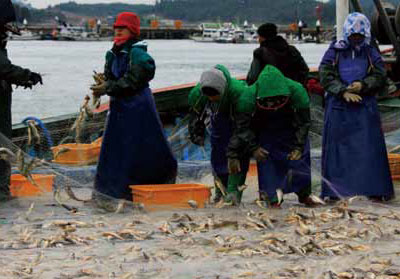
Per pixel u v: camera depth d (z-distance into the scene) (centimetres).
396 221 994
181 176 1283
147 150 1110
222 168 1118
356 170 1130
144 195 1072
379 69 1127
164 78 4119
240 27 17188
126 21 1095
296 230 923
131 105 1099
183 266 793
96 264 802
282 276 758
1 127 1094
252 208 1072
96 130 1480
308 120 1069
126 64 1095
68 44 14238
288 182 1076
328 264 798
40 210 1064
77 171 1257
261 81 1050
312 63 5722
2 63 1052
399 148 1456
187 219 991
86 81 3841
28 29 17038
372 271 774
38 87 3391
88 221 995
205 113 1120
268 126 1075
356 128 1134
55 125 1459
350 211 1036
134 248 855
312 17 15112
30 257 828
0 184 1113
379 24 1505
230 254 837
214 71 1059
